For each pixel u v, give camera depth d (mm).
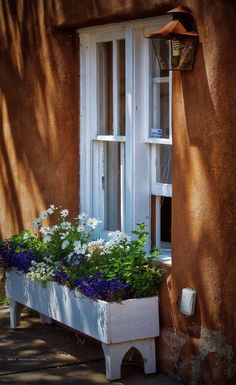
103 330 5562
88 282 5656
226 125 5215
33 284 6348
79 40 6680
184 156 5477
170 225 6117
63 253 6262
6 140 7543
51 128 6859
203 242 5355
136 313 5609
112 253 5891
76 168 6789
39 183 7062
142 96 6117
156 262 5820
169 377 5664
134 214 6137
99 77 6621
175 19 5430
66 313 5941
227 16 5152
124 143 6348
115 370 5629
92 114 6672
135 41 6094
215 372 5336
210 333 5352
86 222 6242
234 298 5297
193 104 5371
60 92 6750
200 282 5391
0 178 7715
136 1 5781
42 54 6895
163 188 6035
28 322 6957
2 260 6691
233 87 5191
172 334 5629
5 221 7688
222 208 5254
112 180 6574
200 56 5301
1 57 7500
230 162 5234
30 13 7008
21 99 7238
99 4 6125
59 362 6047
